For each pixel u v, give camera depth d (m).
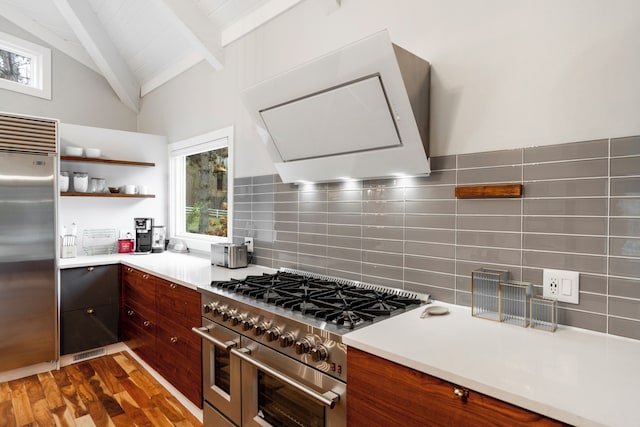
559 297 1.38
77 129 3.56
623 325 1.25
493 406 0.93
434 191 1.74
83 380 2.78
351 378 1.28
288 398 1.58
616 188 1.26
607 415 0.79
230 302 1.88
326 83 1.71
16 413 2.33
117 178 3.78
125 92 4.34
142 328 2.91
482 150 1.58
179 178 4.01
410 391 1.10
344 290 1.91
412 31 1.81
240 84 2.96
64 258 3.34
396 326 1.40
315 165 2.11
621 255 1.25
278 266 2.62
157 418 2.28
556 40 1.39
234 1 2.77
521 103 1.47
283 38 2.55
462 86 1.64
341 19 2.15
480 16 1.58
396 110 1.59
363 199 2.05
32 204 2.85
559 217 1.38
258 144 2.79
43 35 4.01
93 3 3.59
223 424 1.97
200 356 2.17
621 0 1.25
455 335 1.29
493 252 1.55
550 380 0.95
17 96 3.84
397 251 1.89
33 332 2.85
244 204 2.93
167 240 3.98
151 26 3.47
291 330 1.53
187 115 3.66
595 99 1.31
